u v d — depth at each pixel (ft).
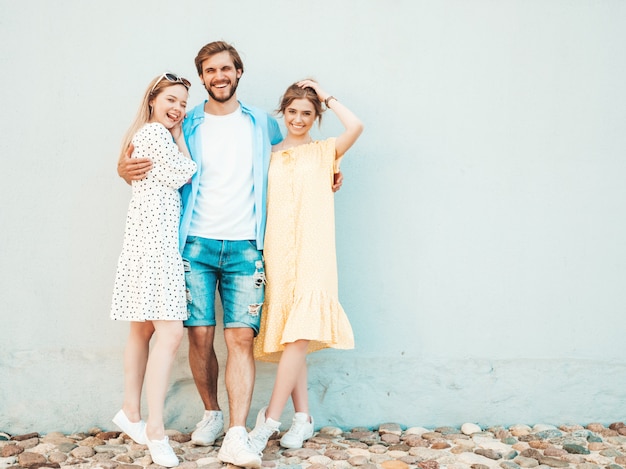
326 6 11.76
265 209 10.52
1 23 11.30
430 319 11.80
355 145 11.81
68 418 11.33
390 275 11.80
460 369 11.79
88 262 11.42
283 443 10.51
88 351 11.37
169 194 9.88
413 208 11.83
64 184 11.39
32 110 11.35
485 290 11.84
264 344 10.30
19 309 11.30
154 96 10.02
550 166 11.87
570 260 11.87
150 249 9.64
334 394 11.64
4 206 11.29
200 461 9.78
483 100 11.85
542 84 11.87
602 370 11.84
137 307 9.57
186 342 11.43
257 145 10.48
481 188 11.85
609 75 11.88
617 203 11.87
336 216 11.78
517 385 11.81
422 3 11.82
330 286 10.24
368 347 11.74
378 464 9.86
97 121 11.46
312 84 10.70
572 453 10.46
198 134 10.42
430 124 11.83
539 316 11.85
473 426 11.49
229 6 11.66
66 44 11.41
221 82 10.10
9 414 11.21
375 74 11.79
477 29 11.85
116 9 11.50
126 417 10.16
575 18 11.87
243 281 10.28
